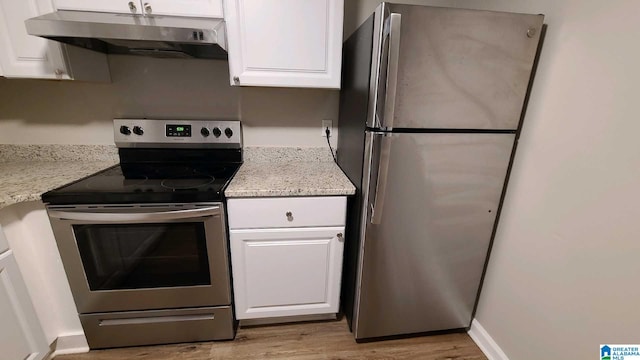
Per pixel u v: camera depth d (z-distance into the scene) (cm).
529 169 122
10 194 109
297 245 139
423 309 148
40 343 123
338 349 148
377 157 115
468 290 148
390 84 106
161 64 163
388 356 145
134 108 167
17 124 160
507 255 136
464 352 149
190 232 127
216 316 144
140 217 118
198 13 128
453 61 108
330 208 135
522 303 128
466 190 127
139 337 142
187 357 141
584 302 102
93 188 123
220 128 168
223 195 125
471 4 154
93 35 111
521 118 125
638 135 84
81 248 122
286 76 139
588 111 98
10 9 121
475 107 115
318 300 152
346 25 166
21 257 114
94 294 130
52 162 166
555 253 112
